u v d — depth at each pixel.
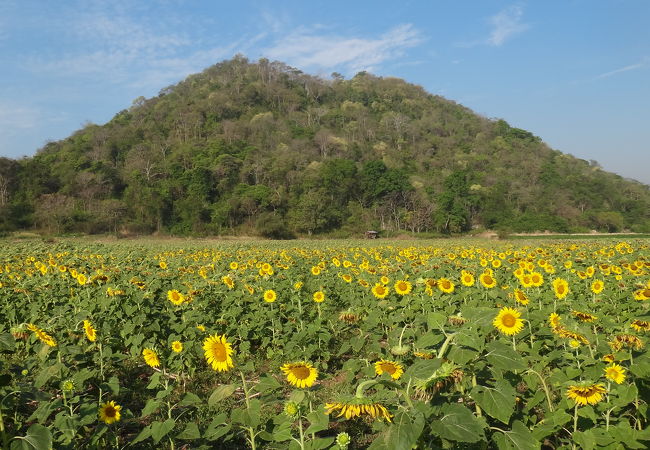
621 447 3.27
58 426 4.21
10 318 9.09
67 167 83.38
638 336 4.47
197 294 10.01
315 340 7.92
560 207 94.94
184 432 4.36
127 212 75.88
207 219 77.50
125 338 8.08
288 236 77.06
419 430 2.52
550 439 4.41
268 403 4.09
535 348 5.12
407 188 90.44
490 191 95.81
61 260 18.94
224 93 130.25
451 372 2.95
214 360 4.11
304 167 93.06
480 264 14.70
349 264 16.88
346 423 5.63
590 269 10.73
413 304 8.23
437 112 153.38
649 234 81.94
